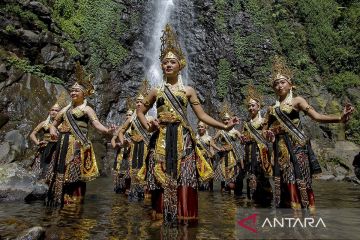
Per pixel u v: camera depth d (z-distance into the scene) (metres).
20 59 13.89
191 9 20.58
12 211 4.26
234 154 7.54
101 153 13.24
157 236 2.92
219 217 3.83
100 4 18.34
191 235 2.95
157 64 19.17
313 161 4.32
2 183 5.16
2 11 13.86
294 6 21.11
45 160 5.68
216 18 20.27
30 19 14.41
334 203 5.37
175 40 3.93
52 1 16.75
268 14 20.61
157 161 3.62
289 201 4.30
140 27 19.22
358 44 20.19
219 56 19.53
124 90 17.53
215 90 19.00
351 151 15.66
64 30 16.45
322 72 19.78
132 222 3.54
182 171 3.56
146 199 5.59
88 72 16.39
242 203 5.35
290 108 4.37
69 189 5.05
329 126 17.12
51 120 6.94
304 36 20.36
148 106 3.97
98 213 4.14
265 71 19.11
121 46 18.31
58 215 3.98
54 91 13.77
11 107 12.52
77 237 2.91
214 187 8.82
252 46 19.66
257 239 2.80
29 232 2.81
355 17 21.08
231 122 3.67
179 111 3.68
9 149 10.94
